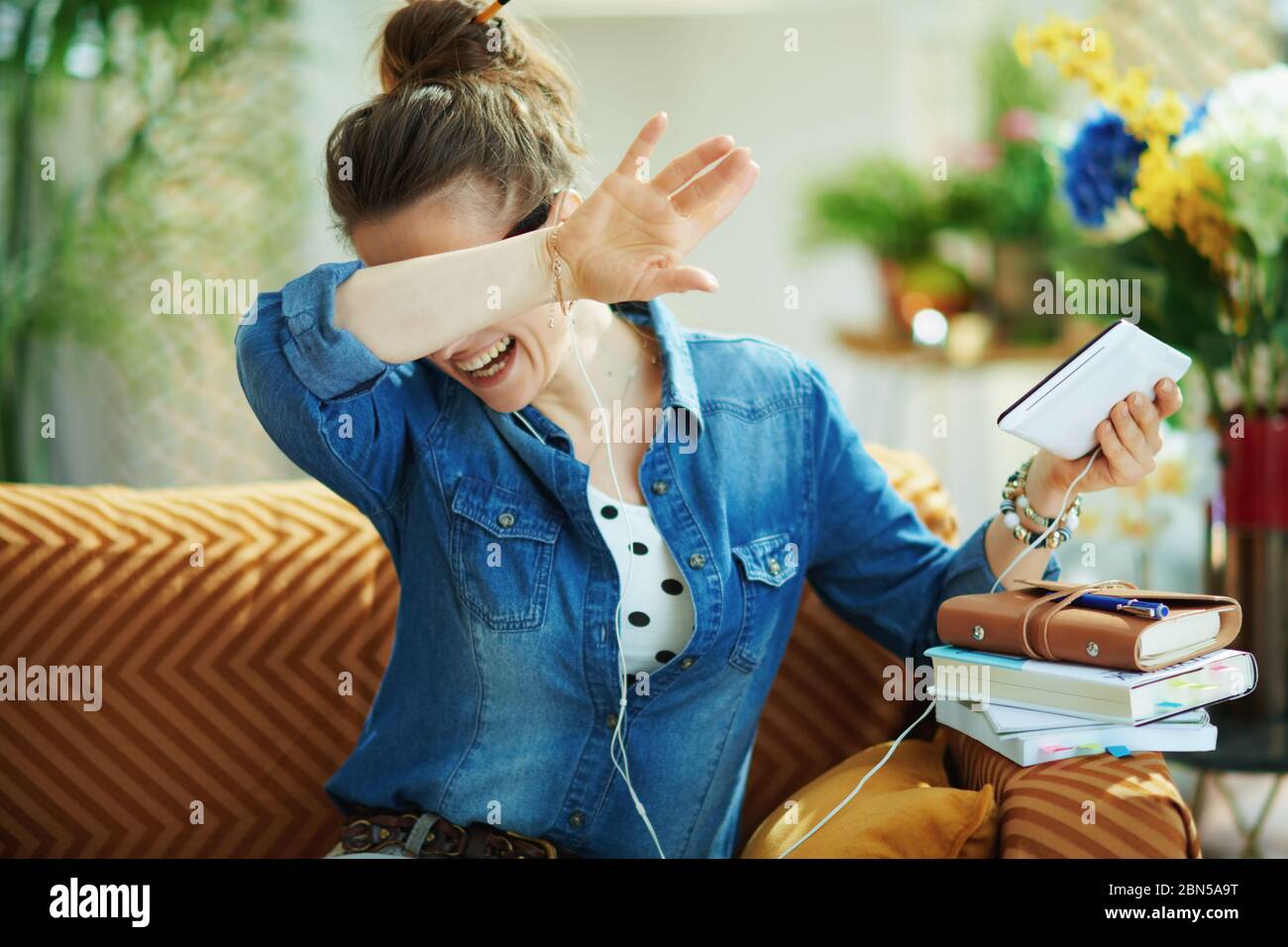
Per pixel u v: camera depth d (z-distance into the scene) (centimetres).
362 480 117
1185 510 194
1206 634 112
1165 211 162
